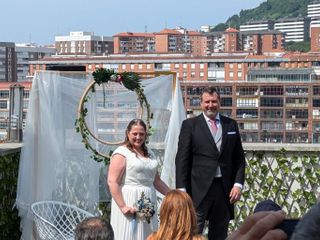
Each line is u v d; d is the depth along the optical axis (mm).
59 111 8711
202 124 7621
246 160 9375
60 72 8742
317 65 84562
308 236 2029
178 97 9070
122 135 8922
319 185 9273
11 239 8938
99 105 8883
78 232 5070
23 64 116875
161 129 9203
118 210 7148
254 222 2141
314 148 9219
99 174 8914
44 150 8617
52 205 8547
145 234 7094
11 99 10562
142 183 7125
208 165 7551
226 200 7637
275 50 166125
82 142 8703
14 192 9172
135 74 8797
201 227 7539
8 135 10523
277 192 9328
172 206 5020
